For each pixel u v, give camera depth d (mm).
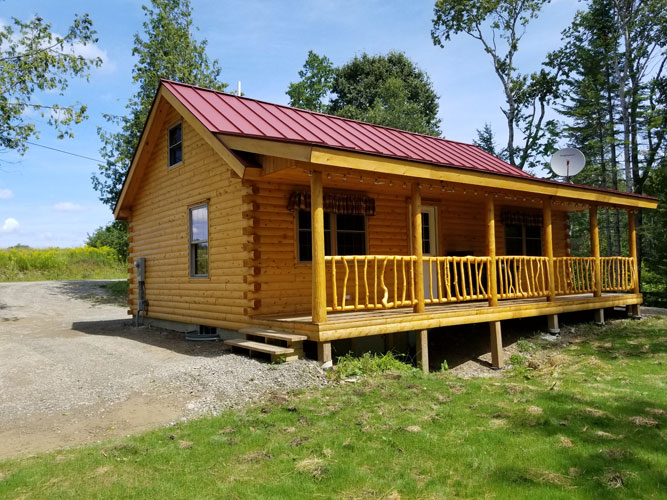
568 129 26453
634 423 4953
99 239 37469
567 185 10906
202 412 5465
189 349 9055
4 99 14789
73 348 9578
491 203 9758
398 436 4625
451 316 8742
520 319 12422
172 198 11852
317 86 36281
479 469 3932
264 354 7738
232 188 9453
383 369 7285
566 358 9000
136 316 13359
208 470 3949
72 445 4660
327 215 10031
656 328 11539
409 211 11562
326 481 3742
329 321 7262
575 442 4453
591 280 13547
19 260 27562
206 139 8914
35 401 5980
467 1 26922
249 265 8766
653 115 22625
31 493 3586
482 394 6137
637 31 23094
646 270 22781
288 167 7285
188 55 23625
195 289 10820
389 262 11141
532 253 14797
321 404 5566
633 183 23469
